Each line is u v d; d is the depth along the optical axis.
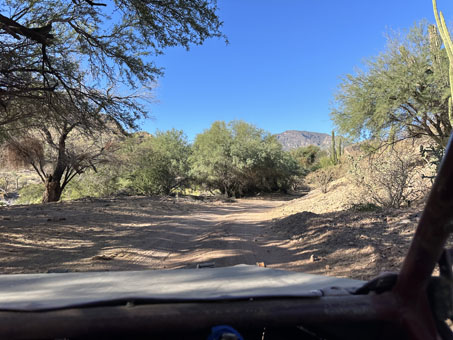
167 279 1.59
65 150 23.70
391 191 11.48
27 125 15.60
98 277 1.68
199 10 10.38
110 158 25.78
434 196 0.78
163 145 35.75
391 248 6.12
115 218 14.52
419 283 0.89
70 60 12.73
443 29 10.61
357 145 17.27
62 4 11.39
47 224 11.92
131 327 0.87
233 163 35.94
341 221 9.64
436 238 0.82
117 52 12.11
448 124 14.23
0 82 10.18
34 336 0.83
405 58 15.09
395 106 14.68
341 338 1.06
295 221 11.29
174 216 16.64
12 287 1.48
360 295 0.99
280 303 0.97
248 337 1.29
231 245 8.62
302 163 67.81
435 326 0.89
